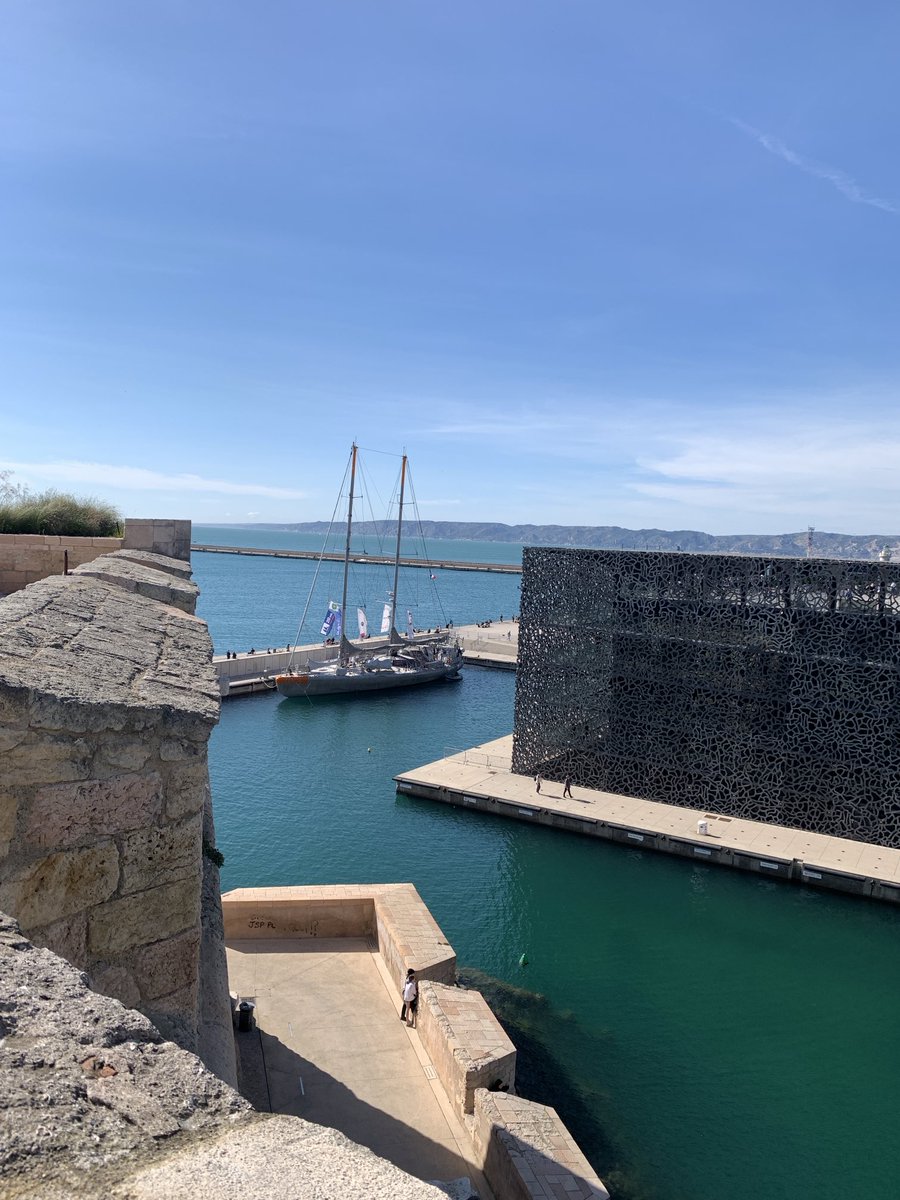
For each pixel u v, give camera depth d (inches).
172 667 257.6
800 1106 799.7
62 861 196.1
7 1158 87.4
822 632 1435.8
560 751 1712.6
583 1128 754.2
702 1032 920.9
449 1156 608.4
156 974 220.4
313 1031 746.8
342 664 2903.5
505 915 1199.6
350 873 1323.8
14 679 185.3
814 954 1105.4
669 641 1583.4
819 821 1450.5
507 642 3843.5
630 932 1155.3
